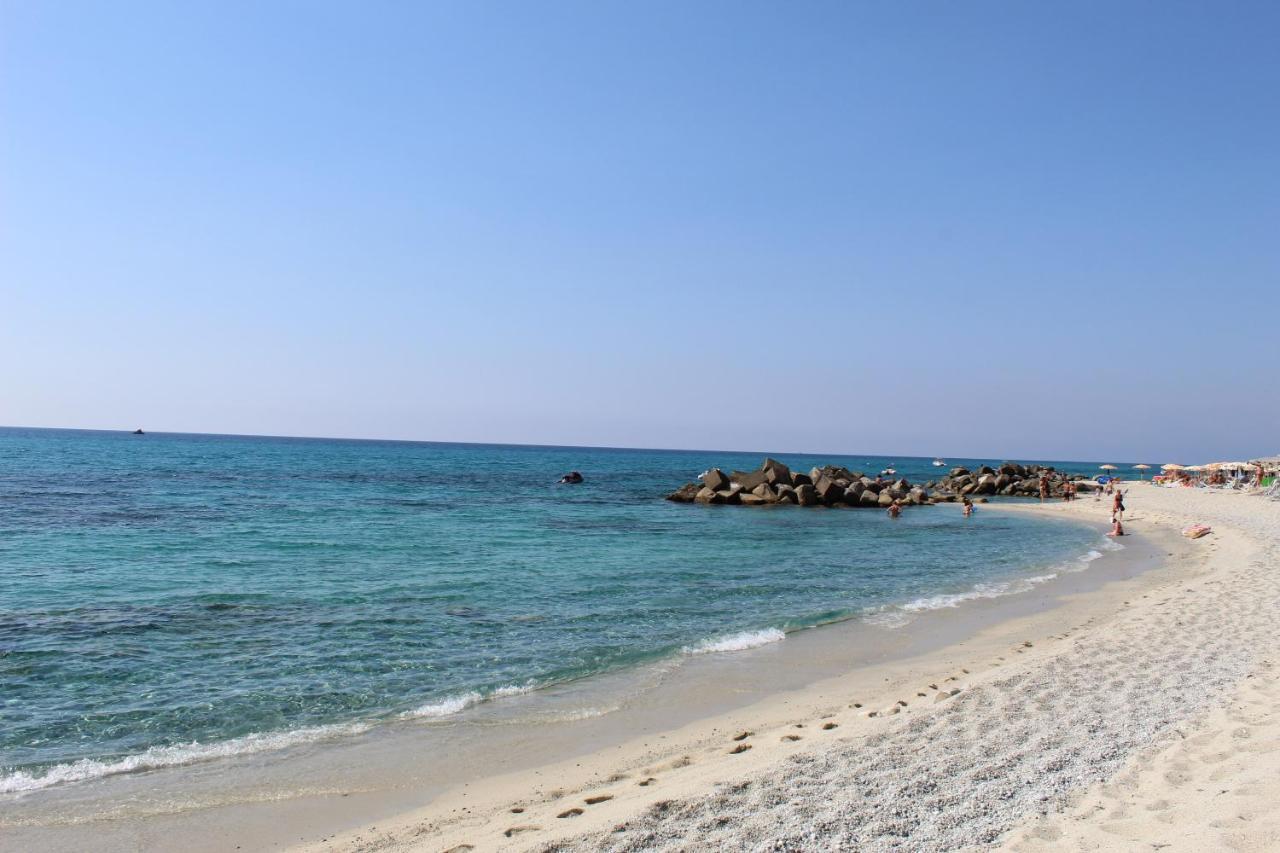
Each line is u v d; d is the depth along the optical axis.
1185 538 35.47
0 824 7.43
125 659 13.16
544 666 13.24
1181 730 7.64
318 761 9.12
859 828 5.80
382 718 10.64
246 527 32.97
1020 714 9.05
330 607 17.50
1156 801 5.63
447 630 15.61
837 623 17.00
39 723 10.22
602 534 34.53
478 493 59.12
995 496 77.62
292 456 124.06
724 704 11.34
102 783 8.45
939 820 5.81
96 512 37.28
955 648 14.69
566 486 71.44
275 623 15.88
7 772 8.69
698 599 19.55
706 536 35.00
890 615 17.95
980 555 30.47
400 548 27.66
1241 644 12.42
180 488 53.72
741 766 8.14
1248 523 38.41
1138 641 13.27
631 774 8.42
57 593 18.56
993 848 5.16
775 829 5.93
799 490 55.38
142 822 7.50
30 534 29.12
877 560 28.33
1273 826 4.70
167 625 15.56
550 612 17.52
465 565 24.09
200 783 8.45
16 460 83.19
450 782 8.51
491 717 10.72
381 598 18.59
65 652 13.47
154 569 22.20
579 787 8.12
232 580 20.66
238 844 7.05
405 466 102.12
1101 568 26.55
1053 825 5.44
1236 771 6.02
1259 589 18.38
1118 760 6.97
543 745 9.66
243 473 74.75
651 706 11.23
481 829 6.98
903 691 11.67
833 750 8.16
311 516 38.34
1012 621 17.22
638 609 18.11
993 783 6.57
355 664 13.14
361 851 6.75
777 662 13.68
